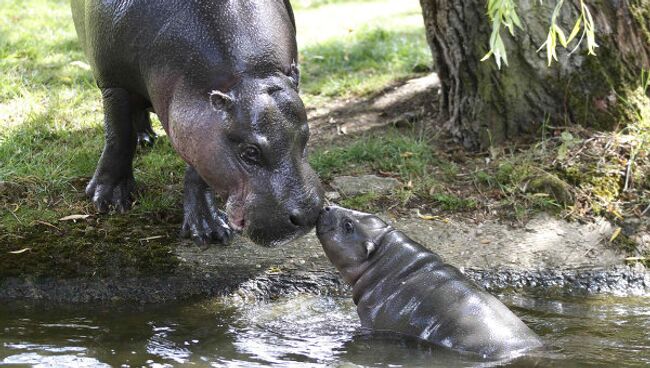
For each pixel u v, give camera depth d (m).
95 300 7.90
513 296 8.06
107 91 8.13
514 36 9.70
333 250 7.83
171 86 7.13
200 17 7.06
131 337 7.04
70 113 10.88
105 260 8.16
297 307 7.81
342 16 16.59
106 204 8.70
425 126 10.80
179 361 6.54
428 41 10.47
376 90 12.01
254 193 6.70
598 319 7.43
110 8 7.43
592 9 9.63
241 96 6.78
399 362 6.49
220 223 8.40
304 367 6.43
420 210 9.15
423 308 7.13
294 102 6.80
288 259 8.42
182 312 7.66
